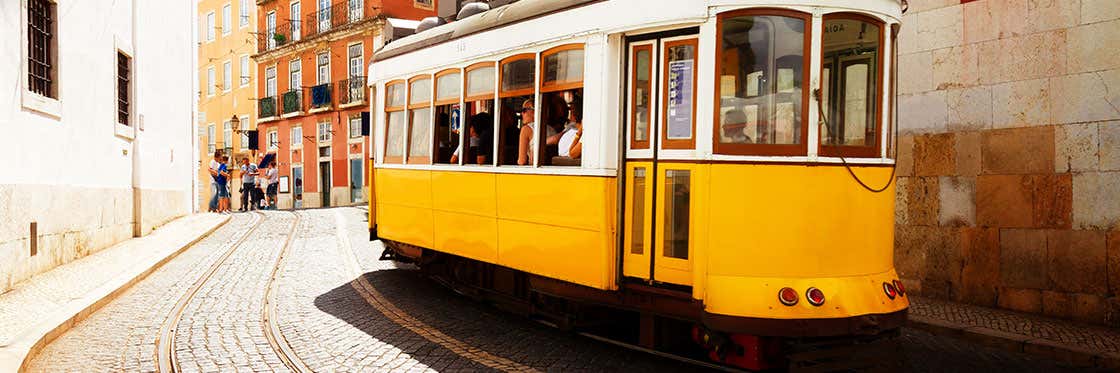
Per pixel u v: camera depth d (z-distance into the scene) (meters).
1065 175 7.93
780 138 5.31
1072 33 7.86
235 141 44.88
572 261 6.17
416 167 8.66
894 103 5.77
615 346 6.50
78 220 11.12
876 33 5.61
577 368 5.88
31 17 9.70
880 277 5.57
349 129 35.25
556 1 6.38
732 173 5.23
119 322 7.50
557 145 6.42
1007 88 8.40
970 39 8.71
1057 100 7.98
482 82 7.39
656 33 5.62
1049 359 6.71
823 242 5.32
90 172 11.72
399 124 9.17
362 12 34.34
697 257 5.28
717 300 5.20
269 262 11.58
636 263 5.75
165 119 17.00
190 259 11.91
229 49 45.09
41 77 10.00
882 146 5.65
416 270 10.80
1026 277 8.26
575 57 6.17
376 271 10.71
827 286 5.26
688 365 5.84
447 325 7.38
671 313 5.56
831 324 5.16
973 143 8.70
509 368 5.90
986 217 8.60
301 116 38.53
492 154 7.25
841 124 5.46
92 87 11.83
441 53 8.10
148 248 12.48
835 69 5.43
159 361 6.10
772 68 5.32
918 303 8.75
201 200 47.84
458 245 7.79
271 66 41.16
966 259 8.79
